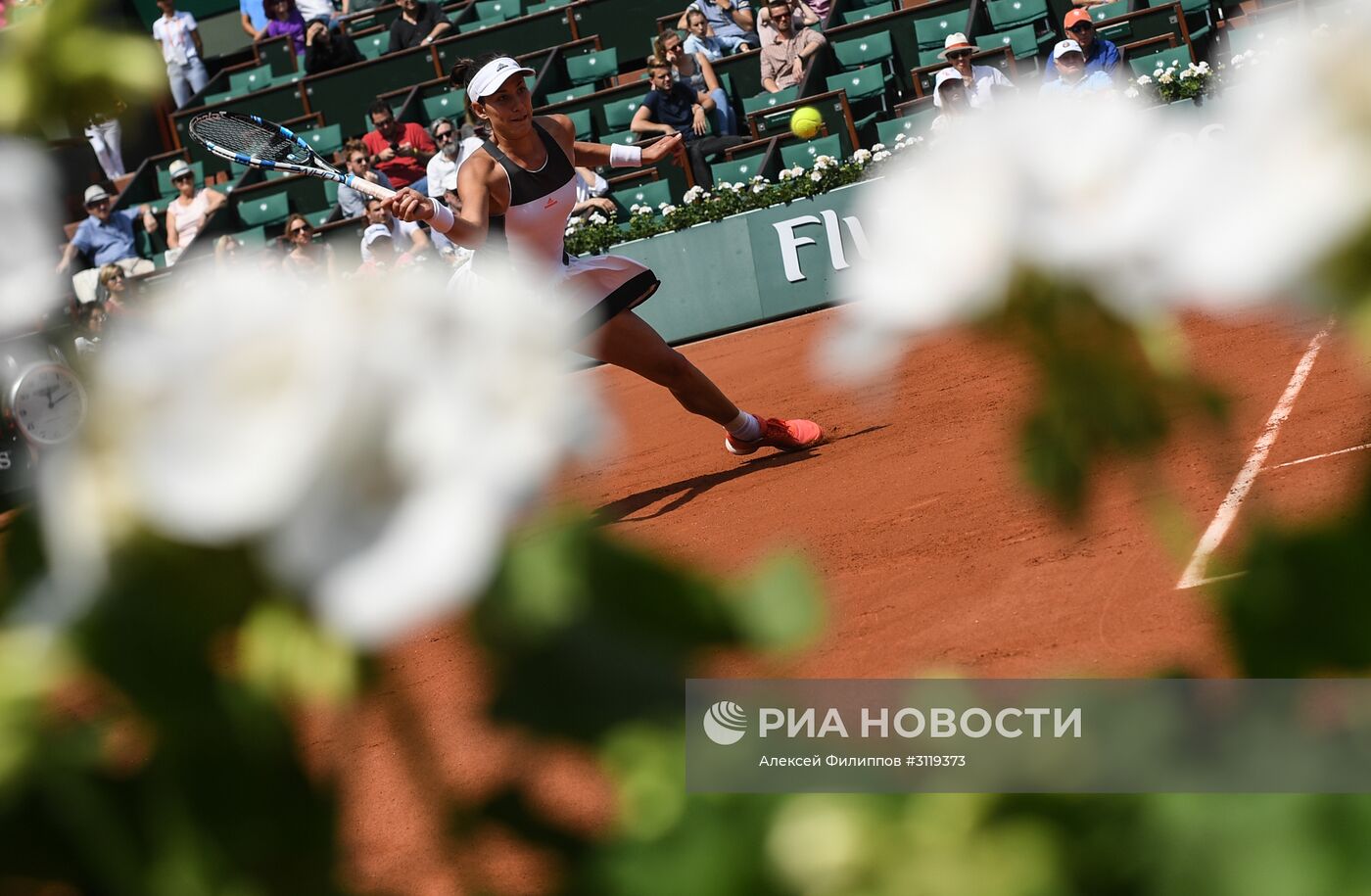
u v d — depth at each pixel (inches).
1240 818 71.6
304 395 57.0
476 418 57.2
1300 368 620.4
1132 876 71.8
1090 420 74.5
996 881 70.2
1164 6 1499.8
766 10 1665.8
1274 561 73.5
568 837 77.3
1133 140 65.4
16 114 72.9
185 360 57.8
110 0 75.3
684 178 1491.1
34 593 66.5
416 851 274.7
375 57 2021.4
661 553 67.5
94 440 60.1
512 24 1861.5
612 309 637.9
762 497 624.1
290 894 73.8
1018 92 69.2
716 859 71.6
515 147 608.4
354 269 69.6
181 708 67.2
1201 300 62.9
